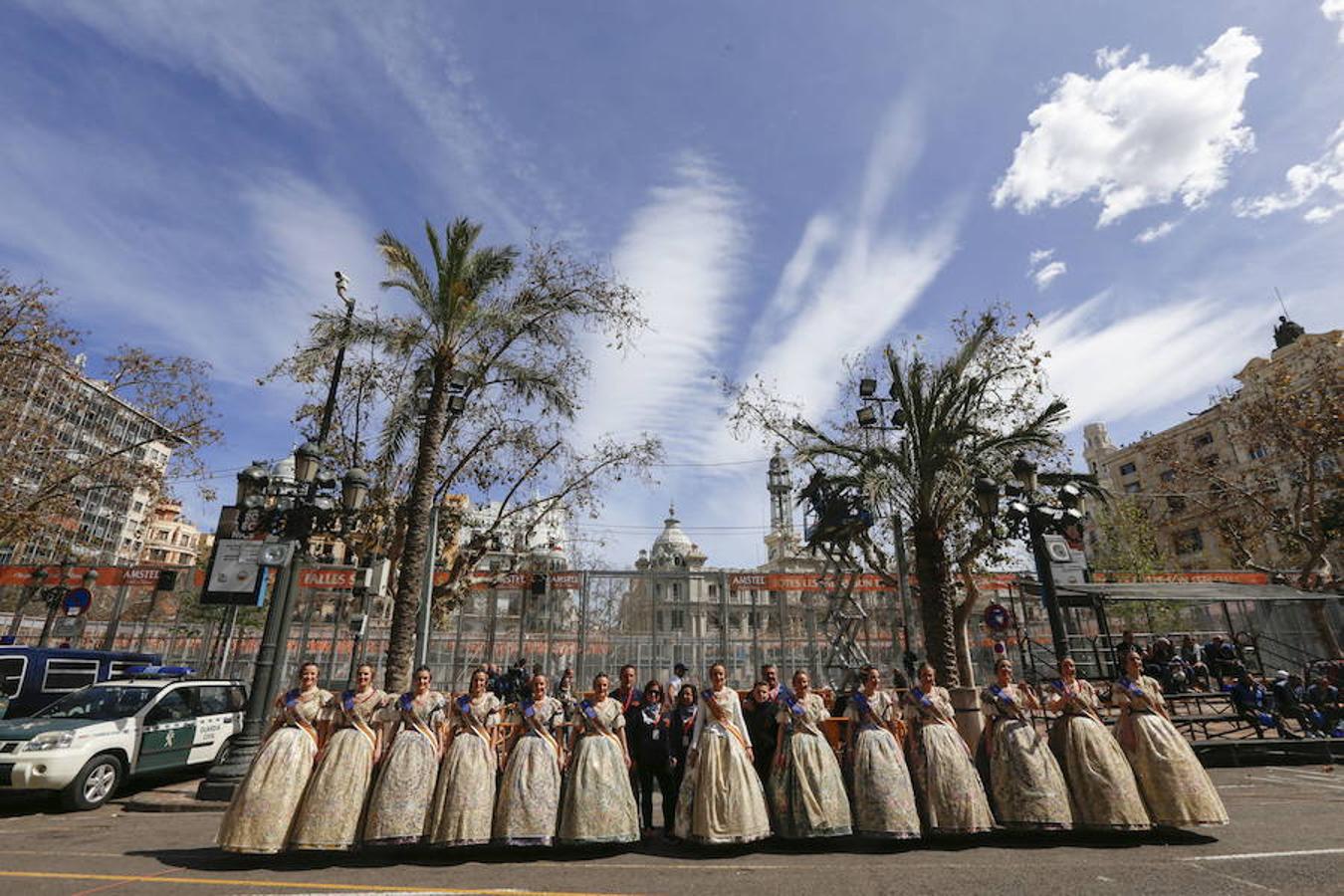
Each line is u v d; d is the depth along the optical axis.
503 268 16.67
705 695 6.52
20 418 21.83
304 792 6.02
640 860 5.86
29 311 21.41
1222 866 5.34
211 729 11.48
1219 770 10.95
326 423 13.15
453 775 6.04
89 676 13.73
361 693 6.40
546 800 5.98
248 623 29.28
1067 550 11.15
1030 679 15.05
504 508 23.44
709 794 6.09
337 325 16.02
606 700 6.55
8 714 12.39
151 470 24.80
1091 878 5.09
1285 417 25.67
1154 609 27.17
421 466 15.51
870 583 20.28
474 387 18.83
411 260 15.80
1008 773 6.28
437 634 20.11
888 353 15.69
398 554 22.06
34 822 8.32
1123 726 6.64
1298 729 13.30
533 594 19.75
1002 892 4.82
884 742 6.31
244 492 11.27
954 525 17.98
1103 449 61.84
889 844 6.21
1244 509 29.66
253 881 5.34
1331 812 7.35
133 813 9.02
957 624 18.95
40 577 24.20
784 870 5.48
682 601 19.58
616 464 23.95
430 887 5.12
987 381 16.11
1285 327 40.84
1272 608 20.25
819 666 18.86
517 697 16.97
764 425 20.45
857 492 15.56
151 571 24.48
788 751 6.34
